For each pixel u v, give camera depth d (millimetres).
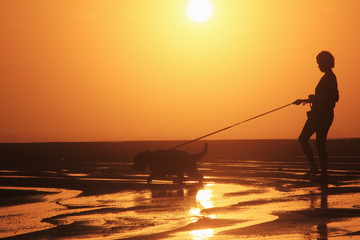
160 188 23188
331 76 24375
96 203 18828
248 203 17750
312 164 25797
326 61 24453
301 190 20922
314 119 24453
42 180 27047
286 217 14930
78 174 30469
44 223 15070
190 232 13250
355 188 21156
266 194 20078
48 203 19219
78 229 14047
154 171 25516
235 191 21359
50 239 12945
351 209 16031
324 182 23609
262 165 35250
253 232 13023
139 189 22953
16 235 13531
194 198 19484
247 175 28125
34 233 13711
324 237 12219
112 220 15203
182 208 17078
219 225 14031
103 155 49406
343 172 29000
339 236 12281
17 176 29391
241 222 14383
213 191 21594
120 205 18156
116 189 23062
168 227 13961
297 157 43469
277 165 35094
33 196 21188
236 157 44688
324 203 17297
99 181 26516
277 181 24625
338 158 41531
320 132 24125
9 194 21844
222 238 12461
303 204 17234
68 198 20406
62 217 15961
